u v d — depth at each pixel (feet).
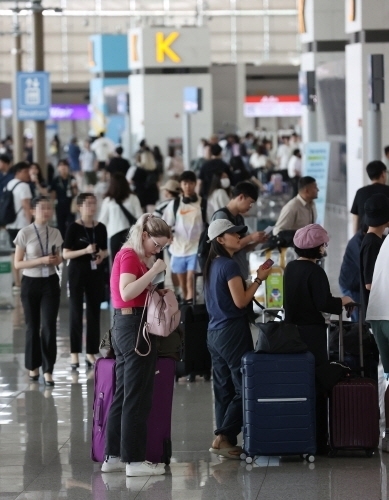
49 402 36.32
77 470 28.37
